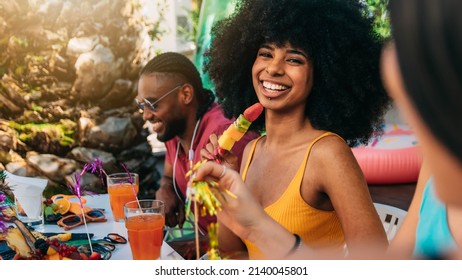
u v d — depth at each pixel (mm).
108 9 3662
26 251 1607
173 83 2590
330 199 1622
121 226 2059
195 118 2670
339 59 1729
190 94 2621
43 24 3654
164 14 4824
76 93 3742
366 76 1773
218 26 2117
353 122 1893
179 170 2797
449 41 412
